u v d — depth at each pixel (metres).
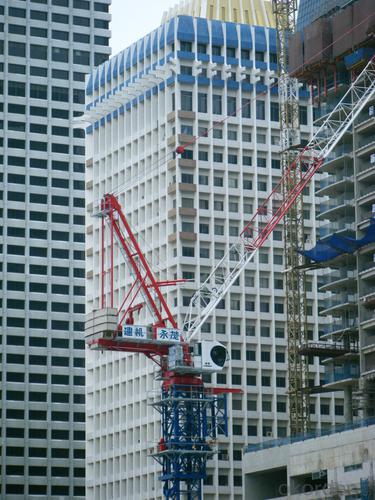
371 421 192.25
